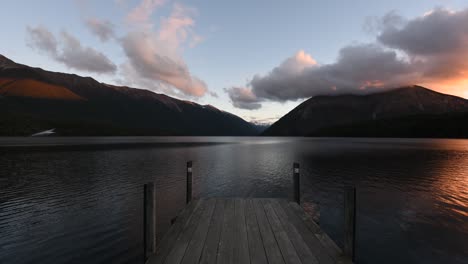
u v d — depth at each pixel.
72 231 11.03
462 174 25.75
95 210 13.90
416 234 10.80
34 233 10.78
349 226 4.96
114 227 11.52
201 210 8.12
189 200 9.47
